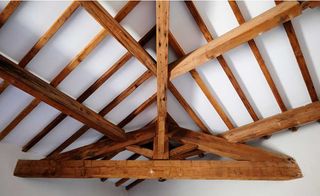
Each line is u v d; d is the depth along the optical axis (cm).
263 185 492
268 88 410
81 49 337
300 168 447
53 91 344
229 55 376
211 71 398
